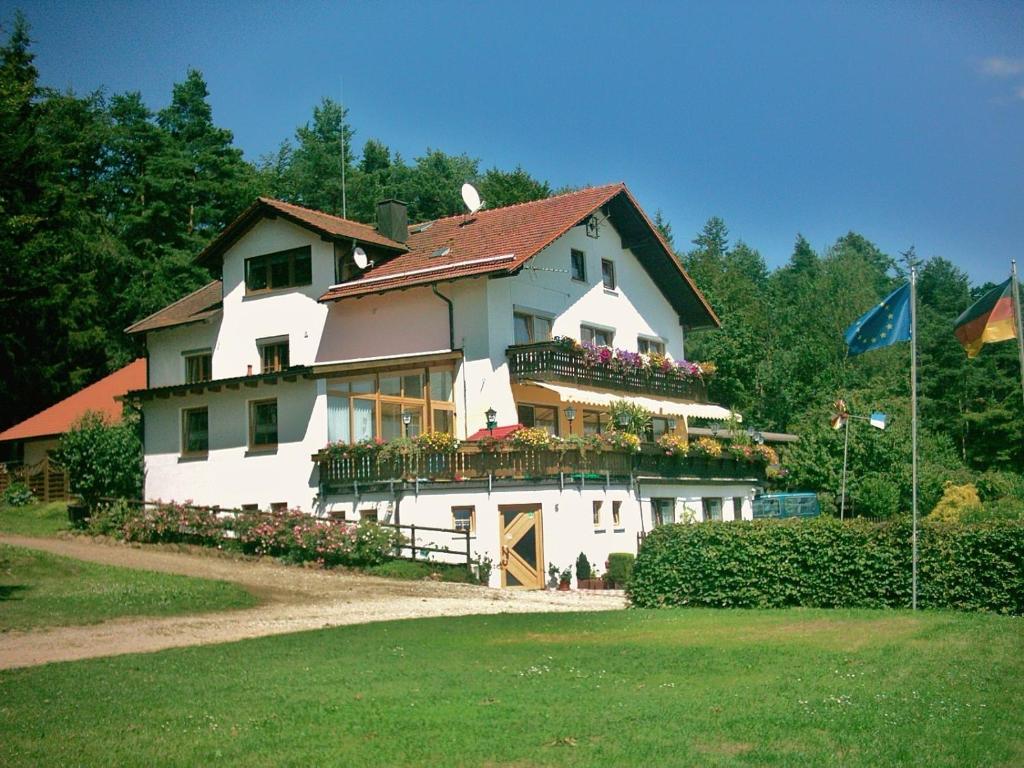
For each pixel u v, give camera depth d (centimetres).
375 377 3459
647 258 4350
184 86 7244
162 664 1483
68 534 3428
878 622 1786
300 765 926
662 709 1122
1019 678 1290
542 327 3712
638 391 3966
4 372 5144
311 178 7875
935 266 10756
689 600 2197
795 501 4541
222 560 3047
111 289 6012
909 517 2052
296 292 3797
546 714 1102
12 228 3953
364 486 3328
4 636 1806
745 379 6869
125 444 3794
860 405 5253
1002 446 7019
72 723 1098
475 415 3394
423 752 957
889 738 995
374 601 2378
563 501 3014
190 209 6725
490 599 2527
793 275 11606
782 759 923
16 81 4769
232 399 3775
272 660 1510
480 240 3775
